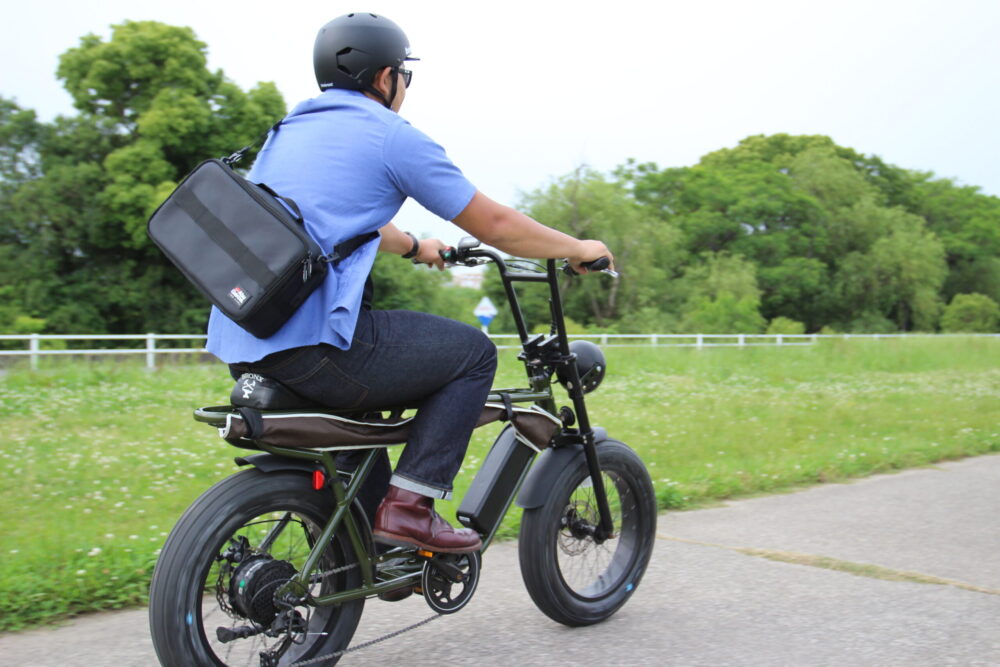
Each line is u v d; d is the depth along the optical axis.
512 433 3.15
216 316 2.51
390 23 2.65
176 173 31.36
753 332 46.31
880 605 3.53
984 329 60.94
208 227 2.27
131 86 31.34
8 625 3.19
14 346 24.77
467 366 2.68
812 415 9.83
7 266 31.06
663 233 50.59
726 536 4.68
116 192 30.02
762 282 57.19
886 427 8.93
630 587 3.46
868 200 61.53
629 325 44.84
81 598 3.40
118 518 4.70
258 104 31.67
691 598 3.64
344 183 2.40
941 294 70.56
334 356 2.40
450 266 3.16
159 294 32.22
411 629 2.96
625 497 3.56
